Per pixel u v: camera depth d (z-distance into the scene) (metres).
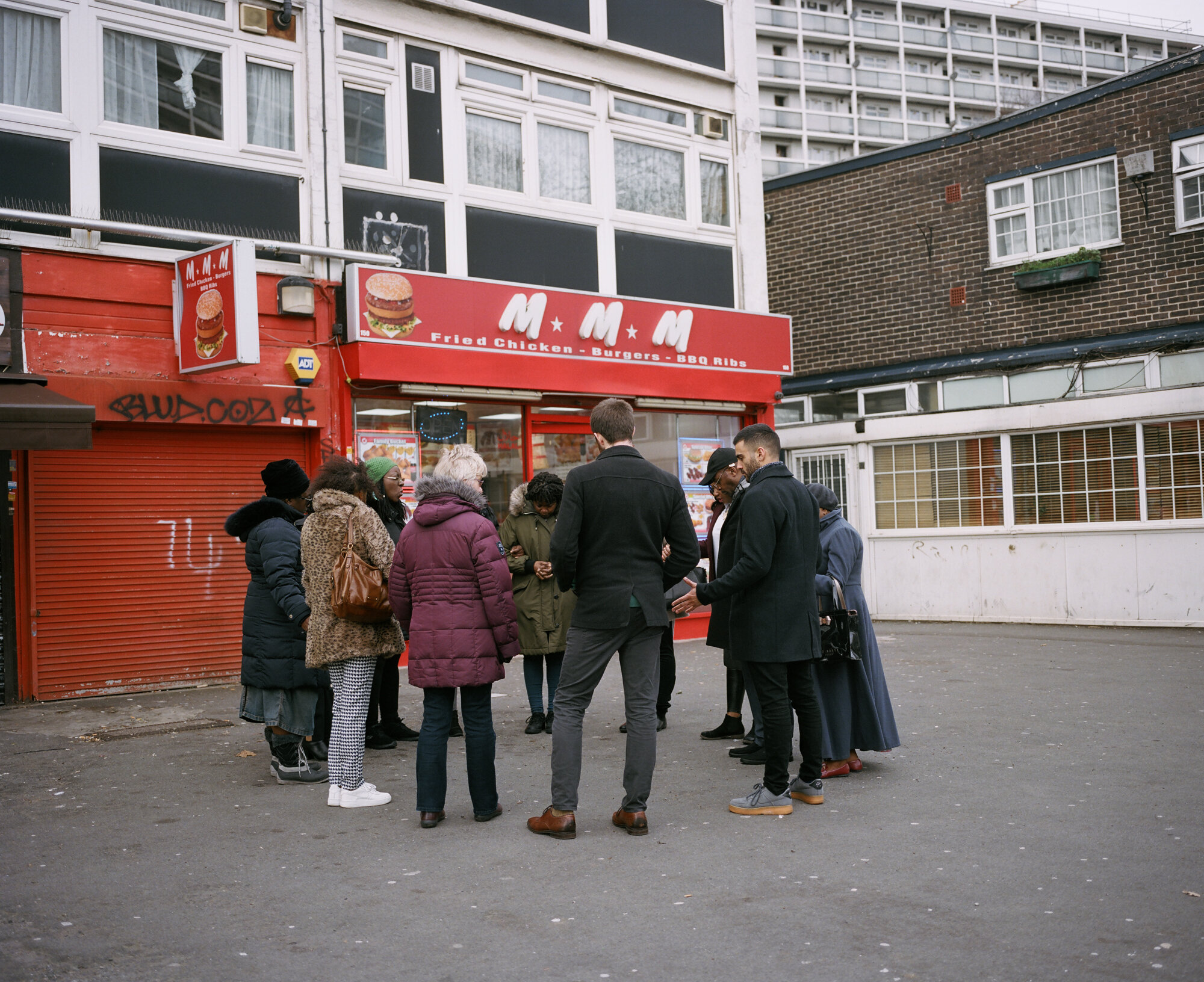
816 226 17.20
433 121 11.05
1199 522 12.64
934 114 79.06
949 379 15.64
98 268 8.75
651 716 4.79
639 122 12.78
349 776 5.27
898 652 11.24
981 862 4.22
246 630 5.77
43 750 6.66
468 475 5.09
